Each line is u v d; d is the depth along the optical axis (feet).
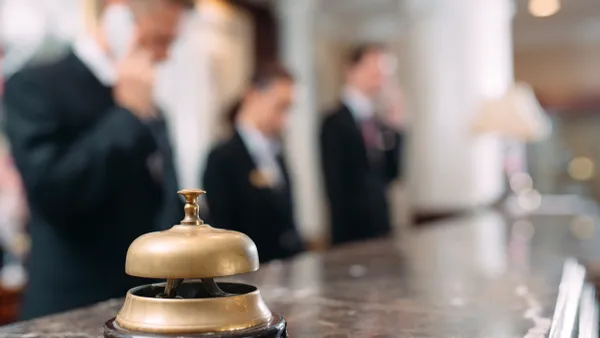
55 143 7.66
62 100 7.77
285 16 28.19
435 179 24.77
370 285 5.73
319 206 29.27
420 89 24.88
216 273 2.76
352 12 30.35
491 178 24.98
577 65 35.86
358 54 15.64
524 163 33.42
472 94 24.53
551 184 36.09
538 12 32.27
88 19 15.17
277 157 11.93
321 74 31.35
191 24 22.39
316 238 28.09
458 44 24.66
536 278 5.97
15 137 7.67
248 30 26.86
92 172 7.52
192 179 22.35
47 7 15.17
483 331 3.82
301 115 28.40
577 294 5.18
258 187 11.32
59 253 7.75
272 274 6.49
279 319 2.94
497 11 25.22
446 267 6.91
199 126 22.82
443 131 24.71
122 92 7.95
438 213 24.54
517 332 3.78
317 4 28.94
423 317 4.26
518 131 20.17
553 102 36.27
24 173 7.58
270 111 11.55
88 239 7.79
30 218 8.01
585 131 36.01
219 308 2.78
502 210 18.98
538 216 16.42
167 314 2.75
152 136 8.00
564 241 9.80
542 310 4.42
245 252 2.86
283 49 28.37
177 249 2.76
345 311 4.53
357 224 15.43
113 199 7.85
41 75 7.72
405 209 30.86
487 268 6.77
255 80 11.62
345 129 15.35
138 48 8.04
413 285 5.69
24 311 7.89
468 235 11.05
